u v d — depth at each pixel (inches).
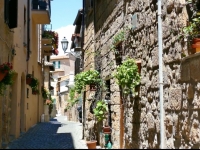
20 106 592.7
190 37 198.8
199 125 182.4
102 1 440.8
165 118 226.1
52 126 842.2
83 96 592.1
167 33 226.2
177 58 209.9
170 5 220.4
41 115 1107.9
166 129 224.1
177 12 211.8
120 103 349.4
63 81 2090.3
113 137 362.6
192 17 205.0
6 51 419.2
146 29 268.4
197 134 184.1
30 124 754.8
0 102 387.9
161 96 228.7
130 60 284.5
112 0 379.9
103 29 430.6
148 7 264.2
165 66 229.3
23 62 595.8
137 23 292.5
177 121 208.7
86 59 585.0
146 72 267.3
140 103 278.8
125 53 330.6
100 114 388.8
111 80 378.3
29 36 661.3
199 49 194.5
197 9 204.5
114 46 358.9
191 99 192.5
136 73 280.2
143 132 270.2
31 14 723.4
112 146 365.7
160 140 229.9
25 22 632.4
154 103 246.2
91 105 480.4
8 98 467.5
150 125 252.2
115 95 356.8
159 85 231.5
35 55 842.8
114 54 365.1
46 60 1521.9
